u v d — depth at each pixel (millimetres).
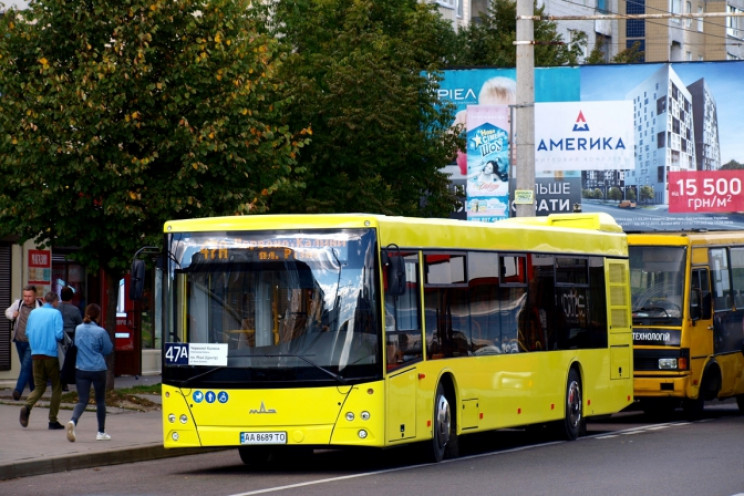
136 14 33062
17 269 40219
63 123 31781
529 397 27672
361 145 44562
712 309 37375
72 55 33469
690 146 53906
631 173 53969
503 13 72625
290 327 22031
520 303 27594
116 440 26344
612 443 27984
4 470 22047
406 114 45062
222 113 33500
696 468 22156
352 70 44062
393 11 51219
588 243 31234
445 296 24547
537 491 18938
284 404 21812
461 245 25375
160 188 32844
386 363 22062
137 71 32375
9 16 33406
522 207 36031
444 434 24234
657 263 36469
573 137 54125
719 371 37594
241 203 33531
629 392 33375
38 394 28281
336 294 22047
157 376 44688
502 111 42062
